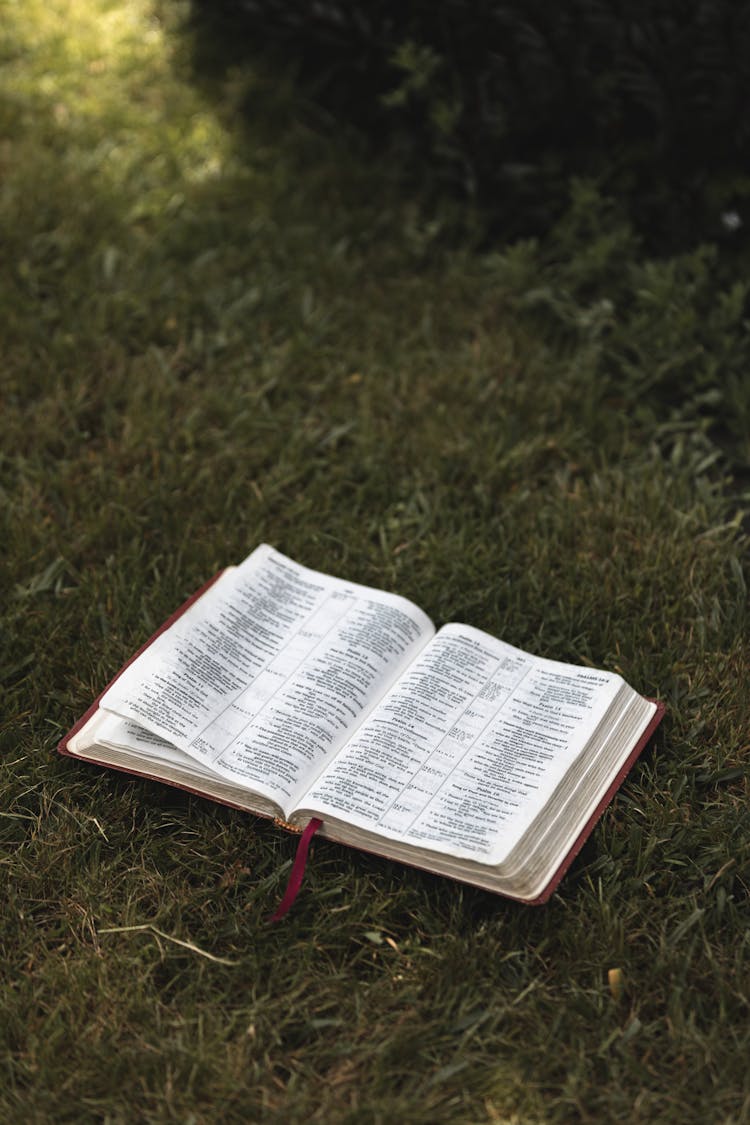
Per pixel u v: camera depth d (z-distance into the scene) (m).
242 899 1.97
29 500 2.66
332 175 3.64
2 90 3.96
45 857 2.01
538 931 1.91
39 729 2.24
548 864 1.89
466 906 1.94
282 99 3.84
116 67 4.07
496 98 3.27
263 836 2.05
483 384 3.01
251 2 3.88
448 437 2.86
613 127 3.26
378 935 1.89
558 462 2.82
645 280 3.10
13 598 2.46
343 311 3.24
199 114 3.88
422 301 3.27
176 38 4.15
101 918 1.94
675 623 2.40
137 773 2.07
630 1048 1.76
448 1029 1.79
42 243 3.41
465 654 2.20
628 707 2.11
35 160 3.67
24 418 2.89
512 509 2.66
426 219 3.53
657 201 3.23
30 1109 1.70
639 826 2.03
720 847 1.99
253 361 3.10
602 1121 1.69
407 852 1.91
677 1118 1.69
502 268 3.24
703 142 3.21
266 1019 1.80
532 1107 1.71
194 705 2.10
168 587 2.47
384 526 2.65
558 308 3.12
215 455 2.81
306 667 2.20
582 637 2.36
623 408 2.94
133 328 3.19
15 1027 1.80
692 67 3.09
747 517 2.69
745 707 2.22
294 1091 1.72
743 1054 1.74
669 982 1.84
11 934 1.92
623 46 3.12
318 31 3.72
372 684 2.17
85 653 2.35
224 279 3.32
